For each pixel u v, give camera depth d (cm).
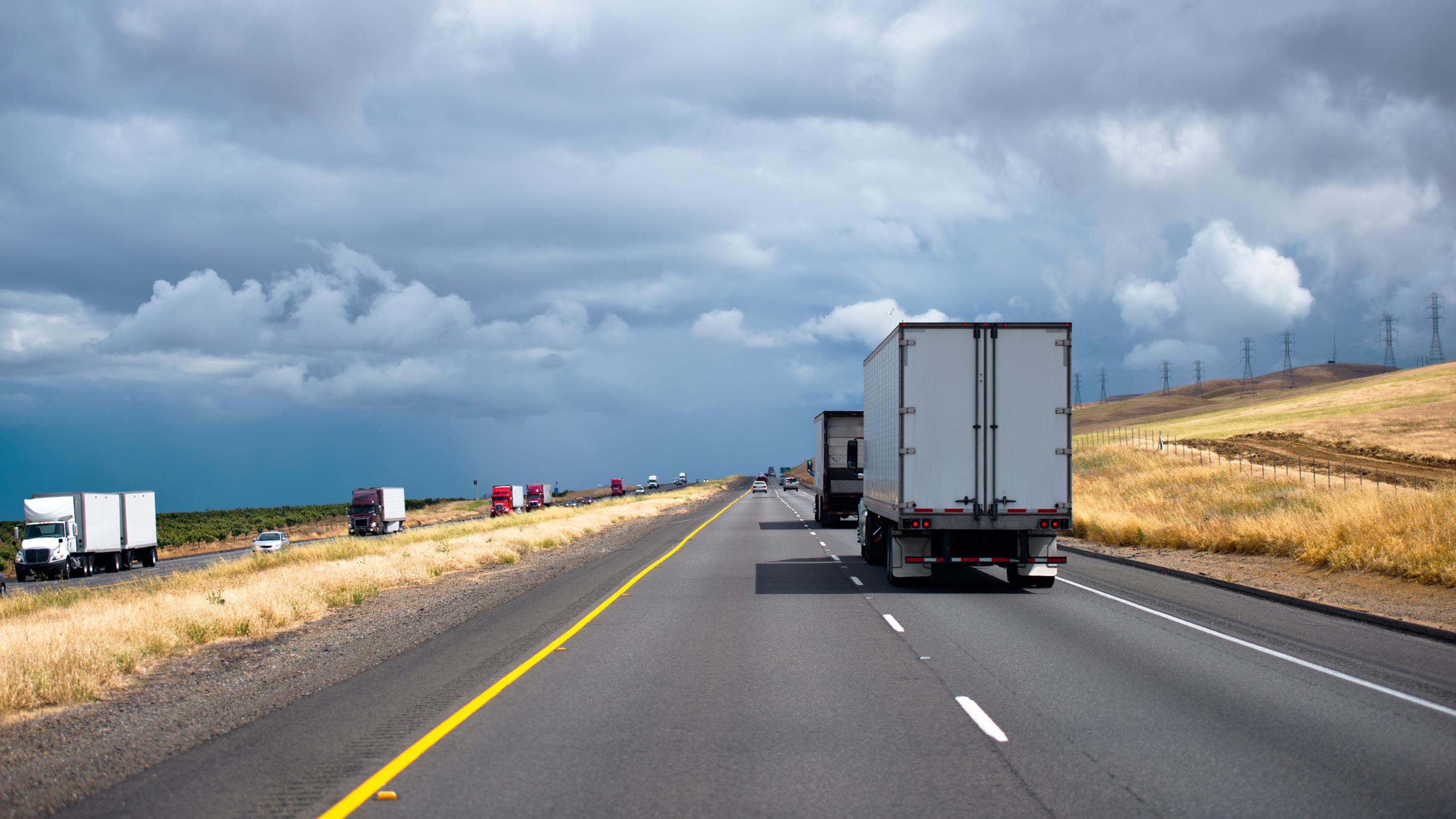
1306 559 1917
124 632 1264
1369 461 5825
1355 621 1305
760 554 2619
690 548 2870
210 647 1278
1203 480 4444
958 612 1419
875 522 2211
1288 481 4103
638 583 1853
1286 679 905
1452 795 555
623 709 793
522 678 930
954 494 1655
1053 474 1653
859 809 534
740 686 887
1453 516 1834
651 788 576
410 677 956
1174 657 1030
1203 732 708
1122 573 2023
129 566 4700
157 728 787
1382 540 1798
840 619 1346
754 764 627
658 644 1134
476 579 2161
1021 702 812
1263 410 10688
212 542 6819
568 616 1399
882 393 1914
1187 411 16838
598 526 4525
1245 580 1781
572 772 611
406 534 4169
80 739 758
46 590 2681
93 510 4397
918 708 789
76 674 971
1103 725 727
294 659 1148
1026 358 1661
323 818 529
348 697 871
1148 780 586
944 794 561
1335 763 622
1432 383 9838
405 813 535
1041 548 1697
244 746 700
